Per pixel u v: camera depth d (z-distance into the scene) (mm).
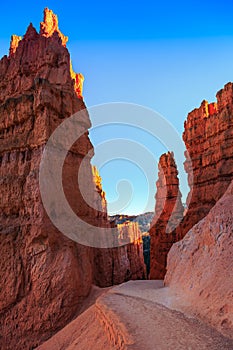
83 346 12578
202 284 12914
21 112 21938
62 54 26875
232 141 29406
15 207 20594
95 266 29828
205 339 9211
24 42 28969
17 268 19172
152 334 9844
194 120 39188
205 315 10945
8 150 22188
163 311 12508
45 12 35500
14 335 18125
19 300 18844
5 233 20000
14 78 26812
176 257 18984
